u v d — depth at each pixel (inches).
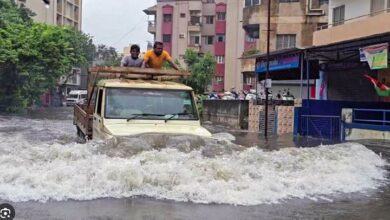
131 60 415.5
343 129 664.4
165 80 398.6
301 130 753.6
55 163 272.1
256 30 1518.2
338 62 868.0
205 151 303.1
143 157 276.5
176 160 278.8
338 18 1019.3
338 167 315.6
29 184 240.8
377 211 234.7
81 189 240.2
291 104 871.1
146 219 206.2
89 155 286.0
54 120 919.0
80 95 2235.5
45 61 1264.8
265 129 730.8
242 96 1255.5
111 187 244.2
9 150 306.3
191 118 346.3
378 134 609.6
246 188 254.5
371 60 638.5
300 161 320.5
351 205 245.0
